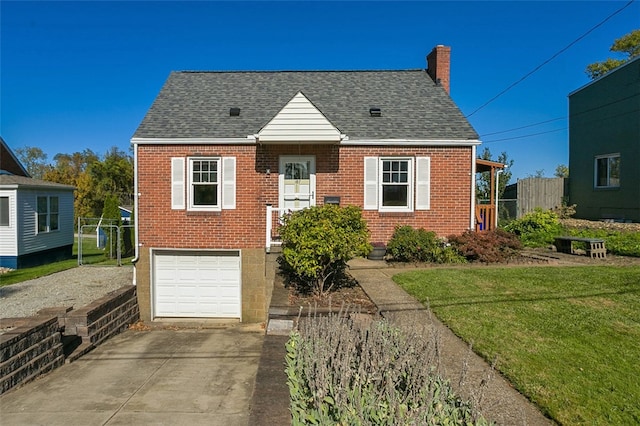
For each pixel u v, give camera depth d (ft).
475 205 40.93
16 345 18.90
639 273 29.45
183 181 40.37
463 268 33.22
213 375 21.01
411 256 36.01
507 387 13.71
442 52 47.03
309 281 27.14
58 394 18.12
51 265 58.39
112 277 48.32
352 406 8.91
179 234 40.52
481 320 20.12
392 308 22.33
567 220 54.03
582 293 24.59
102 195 131.95
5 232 55.72
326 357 10.75
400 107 43.70
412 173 40.09
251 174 40.34
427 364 10.33
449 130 40.65
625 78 51.78
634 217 50.49
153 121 41.88
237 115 42.86
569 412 12.10
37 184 59.41
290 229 25.62
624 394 13.07
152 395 18.03
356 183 40.04
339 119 41.86
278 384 13.47
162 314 41.45
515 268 32.63
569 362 15.38
